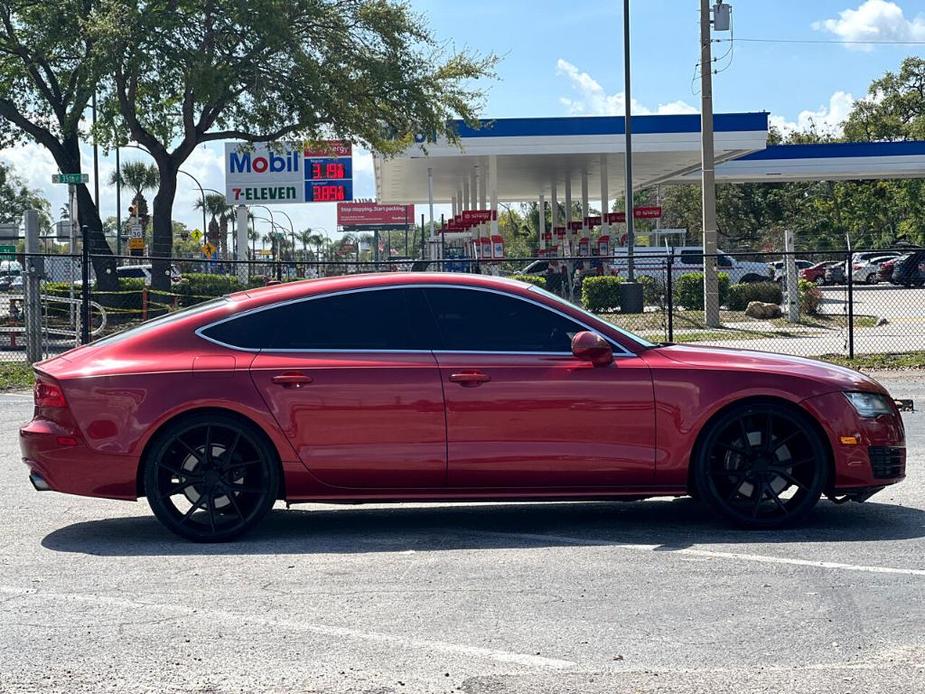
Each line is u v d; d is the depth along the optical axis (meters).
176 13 30.97
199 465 6.95
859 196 75.56
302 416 6.88
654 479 7.01
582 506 8.14
